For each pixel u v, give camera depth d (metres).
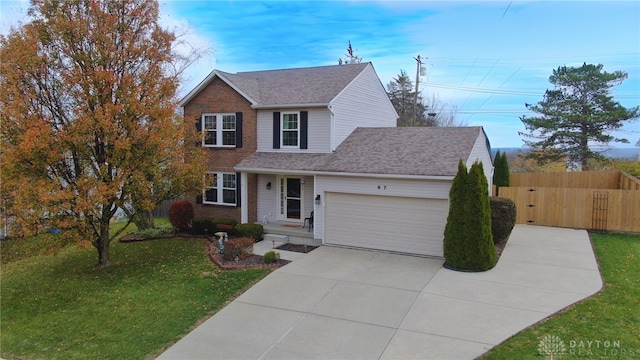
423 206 14.30
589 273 11.89
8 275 14.60
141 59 13.85
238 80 19.66
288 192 18.39
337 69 21.06
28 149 11.23
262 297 10.73
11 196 12.05
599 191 18.20
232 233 18.03
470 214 12.44
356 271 12.66
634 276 11.49
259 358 7.82
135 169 13.27
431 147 15.91
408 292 10.73
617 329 8.12
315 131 17.67
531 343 7.71
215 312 10.07
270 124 18.47
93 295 11.80
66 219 12.23
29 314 10.80
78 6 12.91
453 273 12.27
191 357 8.00
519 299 9.99
